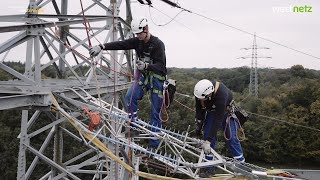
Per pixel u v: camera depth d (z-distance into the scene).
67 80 11.85
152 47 7.45
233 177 6.80
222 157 7.23
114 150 8.89
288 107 50.91
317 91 51.47
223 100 6.68
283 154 47.84
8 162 31.98
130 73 14.90
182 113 40.03
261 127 48.75
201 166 6.61
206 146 6.56
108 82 12.18
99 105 8.10
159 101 7.80
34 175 30.31
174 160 6.79
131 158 8.07
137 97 7.82
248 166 7.51
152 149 7.39
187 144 7.31
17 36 7.67
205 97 6.73
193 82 49.50
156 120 7.94
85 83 9.79
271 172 7.23
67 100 7.49
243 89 76.38
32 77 8.37
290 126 47.59
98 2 11.30
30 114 31.69
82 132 6.82
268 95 60.91
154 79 7.69
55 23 8.47
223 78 80.00
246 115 7.98
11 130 33.78
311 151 46.88
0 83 8.90
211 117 7.32
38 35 8.02
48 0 9.08
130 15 15.04
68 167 12.59
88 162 11.87
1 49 7.28
